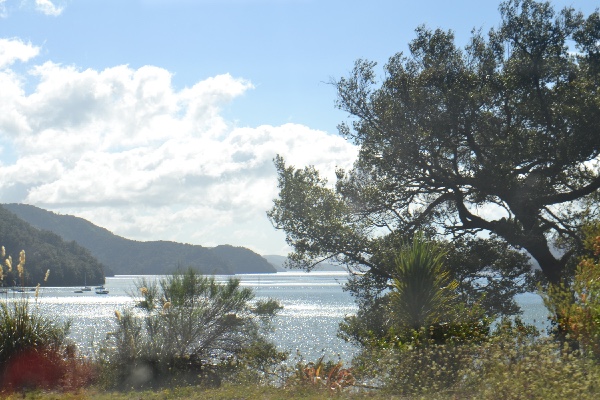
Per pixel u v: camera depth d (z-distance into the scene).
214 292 14.89
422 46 17.20
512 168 15.68
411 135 16.23
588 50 16.23
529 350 9.27
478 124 16.17
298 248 17.34
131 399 11.25
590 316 9.57
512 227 16.11
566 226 16.75
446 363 10.02
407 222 17.03
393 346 11.23
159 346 14.16
